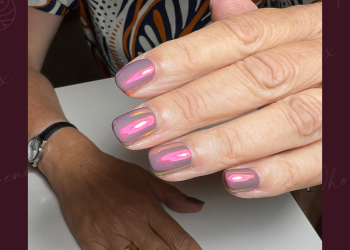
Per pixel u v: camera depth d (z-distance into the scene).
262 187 0.28
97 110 0.55
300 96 0.30
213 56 0.29
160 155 0.27
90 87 0.59
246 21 0.31
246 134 0.28
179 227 0.40
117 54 0.77
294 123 0.28
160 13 0.68
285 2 0.61
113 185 0.45
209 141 0.28
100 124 0.54
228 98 0.28
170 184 0.45
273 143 0.28
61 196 0.46
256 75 0.29
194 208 0.43
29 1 0.68
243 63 0.30
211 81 0.29
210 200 0.43
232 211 0.42
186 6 0.67
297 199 0.54
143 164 0.49
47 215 0.45
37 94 0.56
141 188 0.44
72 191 0.45
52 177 0.48
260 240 0.39
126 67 0.27
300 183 0.29
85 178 0.46
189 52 0.28
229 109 0.29
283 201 0.43
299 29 0.33
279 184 0.28
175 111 0.28
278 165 0.28
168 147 0.27
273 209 0.42
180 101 0.28
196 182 0.45
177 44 0.28
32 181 0.49
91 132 0.52
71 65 1.20
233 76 0.29
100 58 0.87
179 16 0.68
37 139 0.49
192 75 0.29
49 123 0.52
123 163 0.48
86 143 0.50
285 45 0.31
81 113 0.55
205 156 0.27
